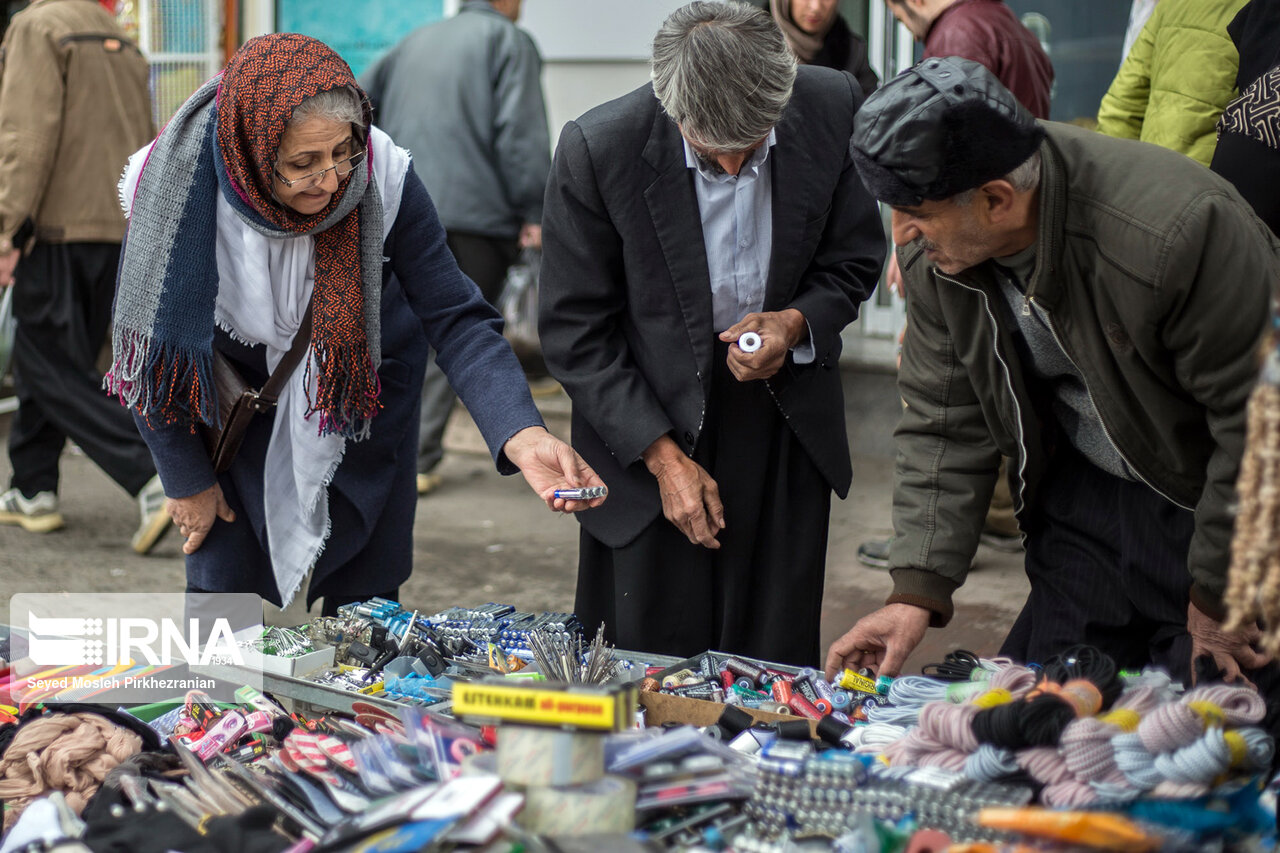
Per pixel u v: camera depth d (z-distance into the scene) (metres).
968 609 4.14
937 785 1.56
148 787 1.75
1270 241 1.90
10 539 4.96
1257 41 2.75
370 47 7.38
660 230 2.40
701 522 2.50
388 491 2.55
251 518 2.46
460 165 5.65
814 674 2.13
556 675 2.00
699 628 2.65
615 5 6.69
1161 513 2.14
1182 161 1.83
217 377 2.36
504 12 5.80
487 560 4.81
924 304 2.19
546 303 2.50
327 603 2.65
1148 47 3.50
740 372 2.38
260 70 2.10
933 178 1.71
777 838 1.53
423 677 2.11
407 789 1.60
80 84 4.65
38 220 4.66
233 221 2.26
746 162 2.39
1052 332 1.94
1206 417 1.94
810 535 2.63
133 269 2.23
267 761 1.77
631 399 2.46
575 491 2.14
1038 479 2.26
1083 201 1.83
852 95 2.51
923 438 2.32
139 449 4.73
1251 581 1.28
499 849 1.37
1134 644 2.27
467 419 6.55
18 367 4.82
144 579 4.51
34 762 1.82
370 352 2.32
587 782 1.47
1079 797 1.48
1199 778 1.44
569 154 2.41
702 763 1.59
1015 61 3.63
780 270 2.44
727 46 2.14
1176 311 1.79
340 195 2.23
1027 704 1.56
